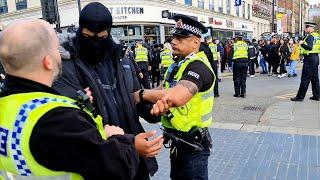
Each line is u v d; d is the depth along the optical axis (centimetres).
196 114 250
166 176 424
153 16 2077
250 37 4288
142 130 215
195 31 248
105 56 195
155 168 217
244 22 3994
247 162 453
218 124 645
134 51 1207
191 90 222
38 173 120
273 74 1611
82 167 123
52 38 135
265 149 497
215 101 917
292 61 1493
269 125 625
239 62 948
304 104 797
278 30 3688
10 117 123
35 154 117
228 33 3450
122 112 201
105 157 126
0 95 132
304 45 801
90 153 123
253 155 476
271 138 545
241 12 3894
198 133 254
